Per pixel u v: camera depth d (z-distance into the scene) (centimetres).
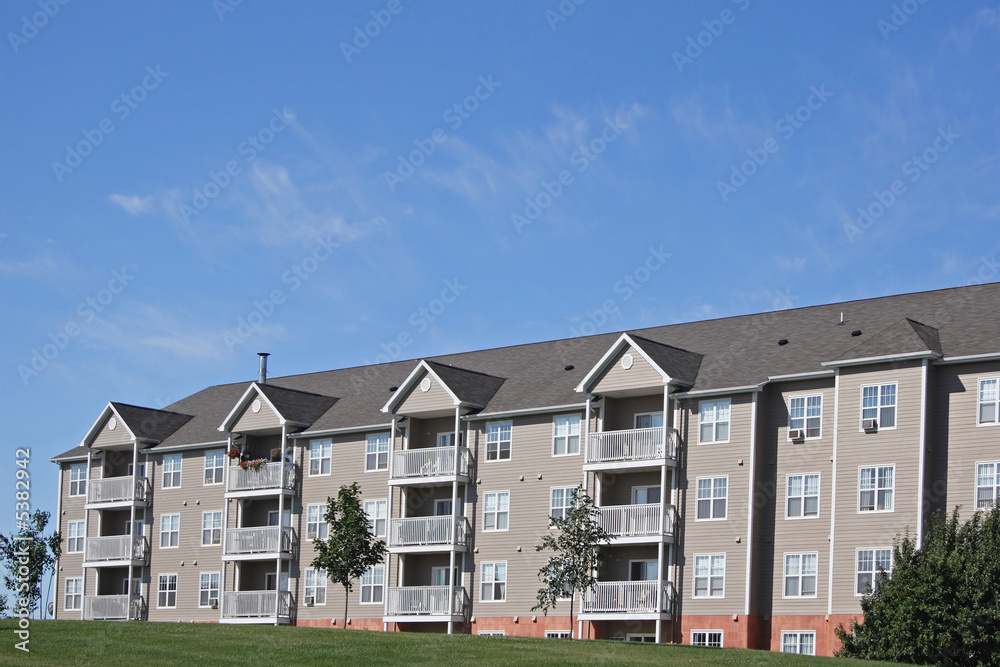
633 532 5409
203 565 6975
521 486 5906
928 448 4831
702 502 5344
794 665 3803
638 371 5569
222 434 7131
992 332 4912
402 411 6284
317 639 4259
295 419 6762
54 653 3850
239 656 3844
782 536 5147
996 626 4178
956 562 4275
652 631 5381
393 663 3741
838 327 5500
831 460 5081
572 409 5800
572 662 3772
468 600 5934
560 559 5162
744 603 5119
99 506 7394
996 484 4688
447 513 6188
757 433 5275
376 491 6391
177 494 7206
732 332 5891
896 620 4256
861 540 4884
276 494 6656
